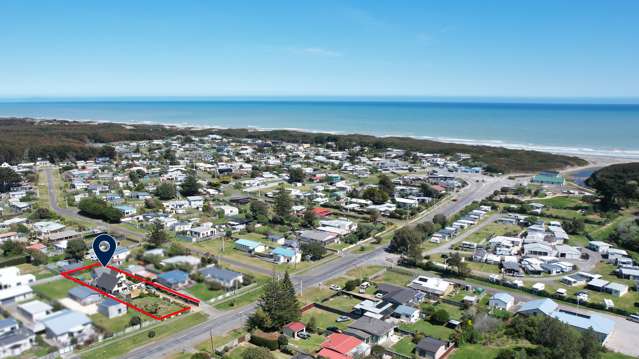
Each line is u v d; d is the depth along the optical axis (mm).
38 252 88750
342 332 60719
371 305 69062
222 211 127188
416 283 78688
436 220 117062
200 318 66500
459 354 56438
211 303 71812
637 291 78938
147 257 89062
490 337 60531
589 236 109750
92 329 62156
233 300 73000
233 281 78250
